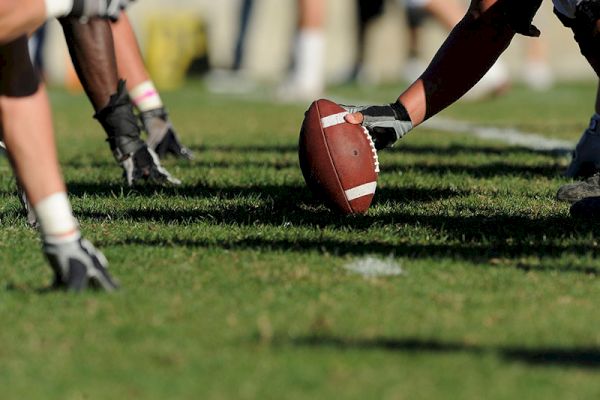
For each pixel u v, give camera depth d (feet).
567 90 172.76
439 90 46.98
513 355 26.76
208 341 27.63
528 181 59.06
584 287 33.68
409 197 52.44
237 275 34.83
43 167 31.83
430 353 26.63
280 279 34.30
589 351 27.25
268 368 25.57
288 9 216.95
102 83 54.54
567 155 74.59
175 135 69.92
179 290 32.83
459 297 32.19
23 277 34.65
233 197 52.95
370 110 46.14
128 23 66.69
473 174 62.34
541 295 32.65
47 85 185.98
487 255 38.27
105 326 28.99
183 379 24.97
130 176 56.44
